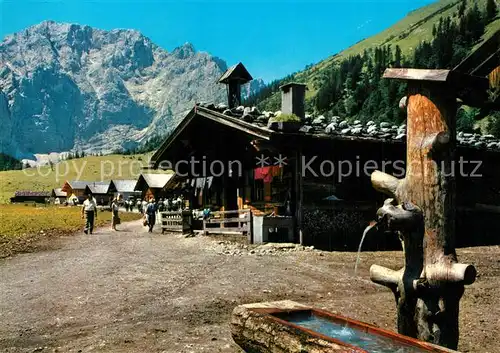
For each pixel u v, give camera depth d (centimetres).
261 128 1564
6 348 611
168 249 1655
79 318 749
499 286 1002
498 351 612
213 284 1005
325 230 1647
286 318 516
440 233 485
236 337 504
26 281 1055
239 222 1789
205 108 1952
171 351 600
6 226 2873
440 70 493
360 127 1800
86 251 1648
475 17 12950
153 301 859
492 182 2027
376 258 1375
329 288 966
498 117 6316
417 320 488
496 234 1986
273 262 1297
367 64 16712
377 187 546
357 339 461
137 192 9700
